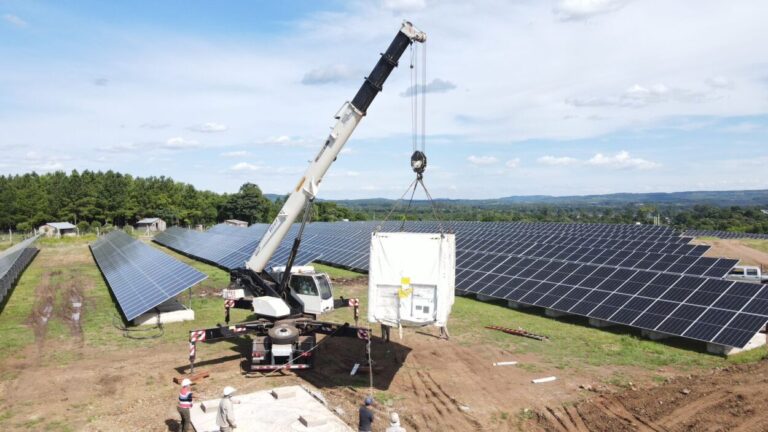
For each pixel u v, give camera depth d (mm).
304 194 20656
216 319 28297
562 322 27750
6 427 14969
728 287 23844
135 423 15258
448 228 64250
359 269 45375
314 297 21562
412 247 17328
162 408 16344
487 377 19219
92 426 15047
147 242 78938
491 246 44219
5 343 23562
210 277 42969
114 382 18609
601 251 36469
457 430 14922
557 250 38844
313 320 21312
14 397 17234
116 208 113250
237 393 17703
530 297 30219
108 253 52688
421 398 17266
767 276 43156
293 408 16125
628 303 26000
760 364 20047
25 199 103875
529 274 33125
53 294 36469
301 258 37875
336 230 66250
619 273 29125
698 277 25594
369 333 19531
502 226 64875
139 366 20375
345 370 20109
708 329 22000
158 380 18844
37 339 24344
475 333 25500
